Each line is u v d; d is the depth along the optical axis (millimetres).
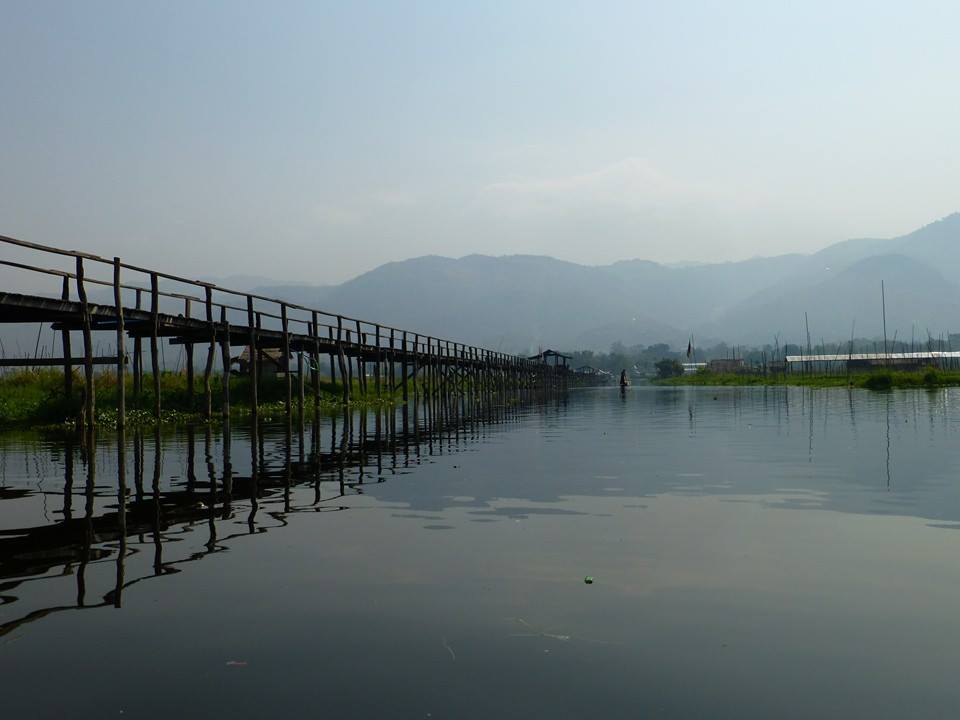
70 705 3137
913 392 46094
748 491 8508
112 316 17484
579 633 3947
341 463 11406
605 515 7098
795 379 91625
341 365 30625
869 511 7223
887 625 4047
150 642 3824
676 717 3025
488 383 59781
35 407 19422
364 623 4105
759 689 3283
